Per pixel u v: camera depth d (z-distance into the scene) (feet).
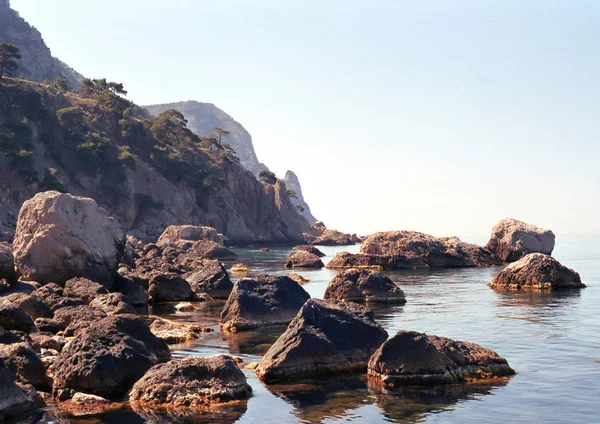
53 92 611.88
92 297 108.88
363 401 59.67
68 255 124.06
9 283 108.88
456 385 65.10
